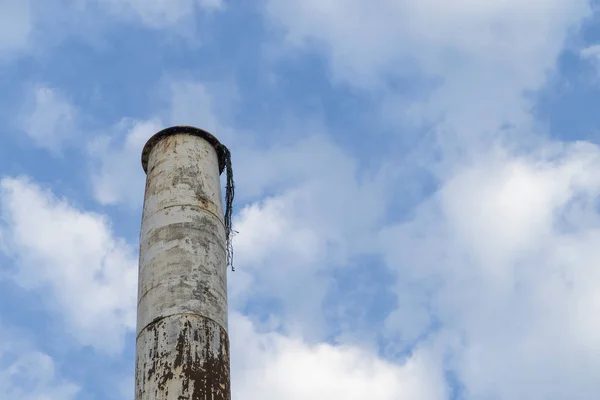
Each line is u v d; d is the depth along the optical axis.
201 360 12.49
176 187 14.69
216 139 16.00
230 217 16.09
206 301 13.23
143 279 13.62
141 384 12.41
